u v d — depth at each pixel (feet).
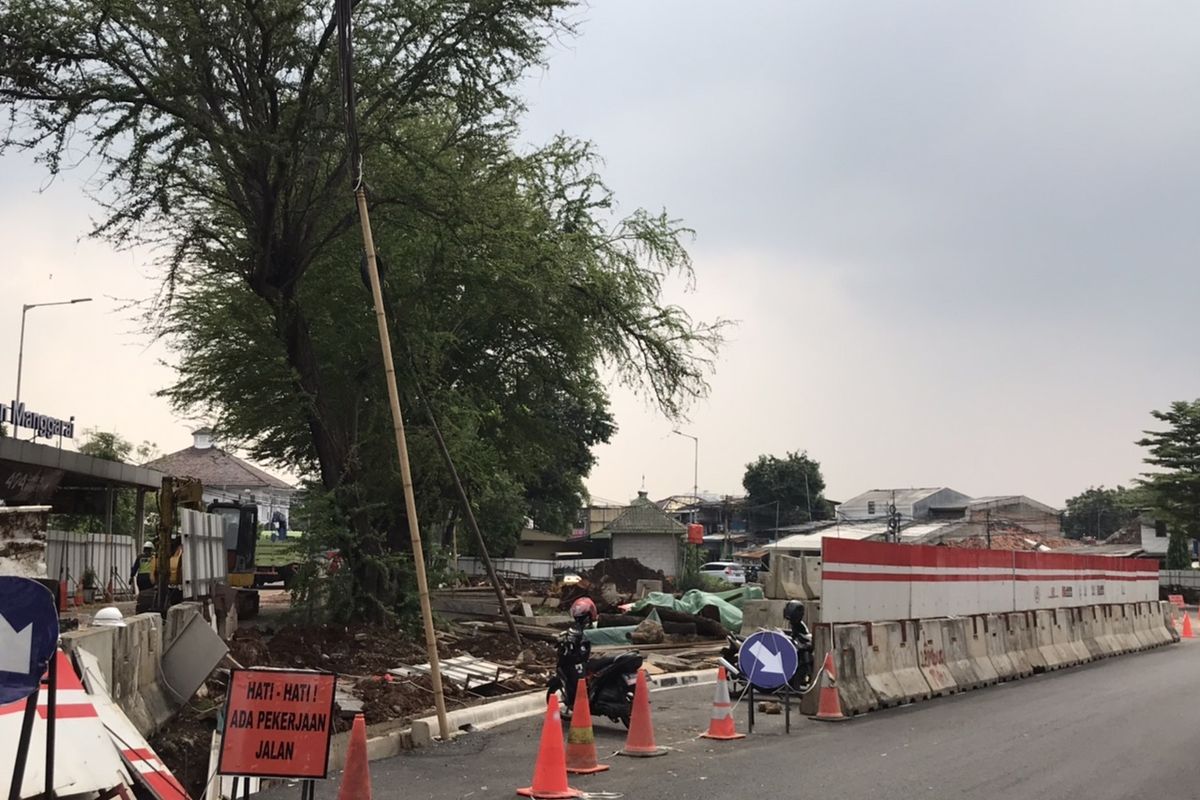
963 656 55.01
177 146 63.41
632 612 87.10
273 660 53.93
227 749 22.86
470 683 49.52
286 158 62.59
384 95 65.41
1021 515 304.71
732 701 49.06
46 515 33.81
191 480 68.59
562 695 41.45
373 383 73.67
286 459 101.86
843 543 46.34
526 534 254.68
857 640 45.91
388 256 74.08
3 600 17.65
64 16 59.72
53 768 19.76
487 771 32.35
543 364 93.30
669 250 88.69
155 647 38.11
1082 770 31.86
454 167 69.67
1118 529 425.28
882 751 35.12
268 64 63.00
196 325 86.89
